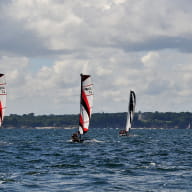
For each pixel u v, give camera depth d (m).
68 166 137.62
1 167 133.88
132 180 109.44
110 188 98.69
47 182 105.88
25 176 115.06
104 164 142.88
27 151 197.62
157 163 147.88
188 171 126.06
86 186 100.94
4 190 95.44
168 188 99.06
